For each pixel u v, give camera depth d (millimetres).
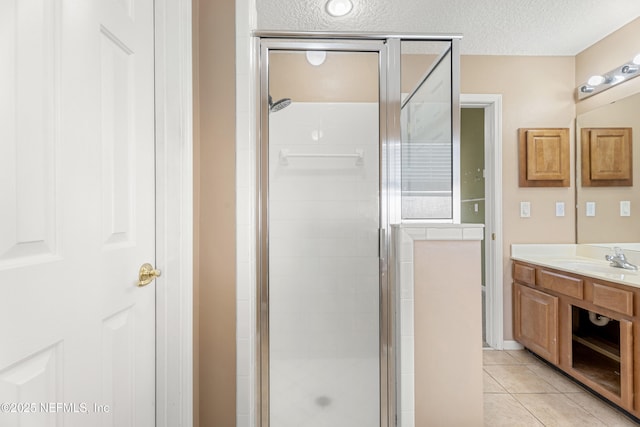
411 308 1385
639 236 2049
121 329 909
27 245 610
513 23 2105
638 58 1982
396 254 1473
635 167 2100
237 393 1290
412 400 1376
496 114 2527
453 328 1394
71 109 713
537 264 2262
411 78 1524
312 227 1561
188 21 1138
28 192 612
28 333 604
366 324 1562
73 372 716
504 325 2564
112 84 868
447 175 1530
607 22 2107
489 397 1913
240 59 1295
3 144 567
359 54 1527
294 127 1531
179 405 1104
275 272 1555
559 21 2084
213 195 1295
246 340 1293
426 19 2037
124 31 917
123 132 919
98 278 804
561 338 2086
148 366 1051
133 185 970
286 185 1545
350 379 1551
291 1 1836
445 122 1536
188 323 1132
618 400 1672
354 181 1555
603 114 2307
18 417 588
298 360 1551
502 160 2539
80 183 742
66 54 697
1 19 562
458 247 1397
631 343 1604
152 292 1076
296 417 1529
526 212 2541
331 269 1566
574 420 1696
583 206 2463
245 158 1297
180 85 1103
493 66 2527
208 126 1294
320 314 1562
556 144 2518
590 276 1834
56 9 672
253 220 1396
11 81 581
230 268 1299
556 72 2549
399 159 1526
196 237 1260
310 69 1518
